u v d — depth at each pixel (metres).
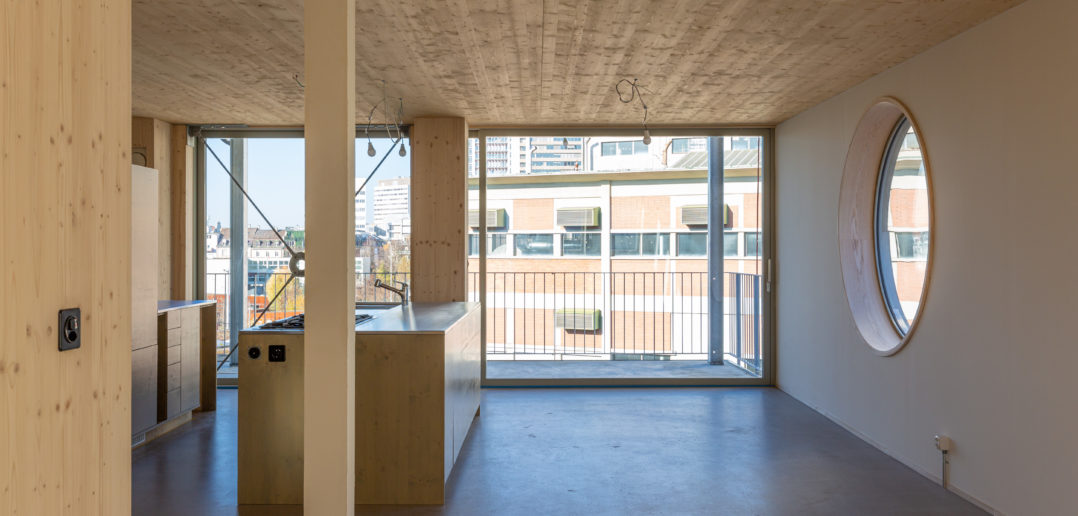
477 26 3.30
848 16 3.12
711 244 6.89
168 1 2.99
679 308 7.44
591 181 7.68
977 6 2.95
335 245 2.14
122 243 1.54
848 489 3.45
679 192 7.44
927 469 3.62
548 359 7.58
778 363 5.99
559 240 7.77
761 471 3.75
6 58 1.19
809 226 5.22
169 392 4.60
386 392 3.29
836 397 4.77
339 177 2.14
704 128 5.94
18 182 1.22
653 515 3.13
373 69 4.11
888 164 4.49
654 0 2.95
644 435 4.48
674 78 4.30
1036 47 2.81
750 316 6.86
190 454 4.12
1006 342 2.99
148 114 5.50
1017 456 2.93
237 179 6.19
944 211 3.48
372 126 5.94
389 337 3.29
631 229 7.59
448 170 5.57
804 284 5.34
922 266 4.73
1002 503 3.02
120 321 1.54
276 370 3.22
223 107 5.24
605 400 5.52
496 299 7.91
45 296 1.29
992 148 3.09
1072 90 2.62
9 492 1.20
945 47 3.46
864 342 4.32
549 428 4.65
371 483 3.28
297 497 3.23
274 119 5.68
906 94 3.84
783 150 5.80
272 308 6.25
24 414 1.24
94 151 1.43
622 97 4.87
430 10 3.08
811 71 4.10
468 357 4.32
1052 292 2.72
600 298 7.64
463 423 4.06
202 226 6.06
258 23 3.29
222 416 5.09
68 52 1.35
